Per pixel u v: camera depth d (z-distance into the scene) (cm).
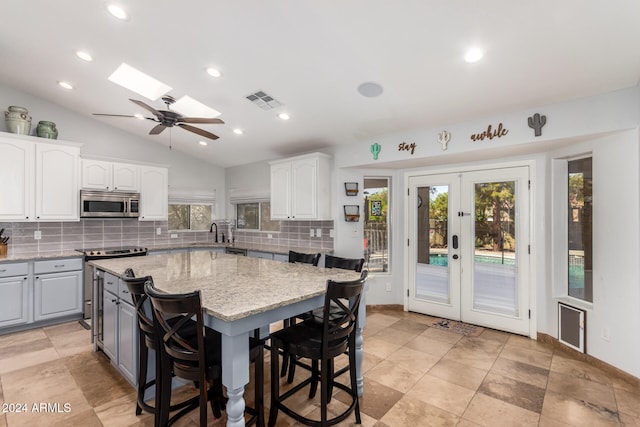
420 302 424
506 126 301
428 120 336
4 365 274
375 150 396
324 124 377
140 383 203
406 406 218
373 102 313
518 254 351
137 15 234
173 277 231
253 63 273
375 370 269
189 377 162
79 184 408
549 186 328
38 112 409
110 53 289
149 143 513
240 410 154
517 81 252
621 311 255
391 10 198
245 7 212
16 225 393
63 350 305
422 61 243
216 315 151
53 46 291
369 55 244
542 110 282
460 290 392
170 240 547
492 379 254
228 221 617
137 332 223
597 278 277
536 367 275
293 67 273
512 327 354
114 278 256
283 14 213
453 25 204
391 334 351
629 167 248
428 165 407
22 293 351
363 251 446
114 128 474
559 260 324
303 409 213
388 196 448
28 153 369
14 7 243
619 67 223
